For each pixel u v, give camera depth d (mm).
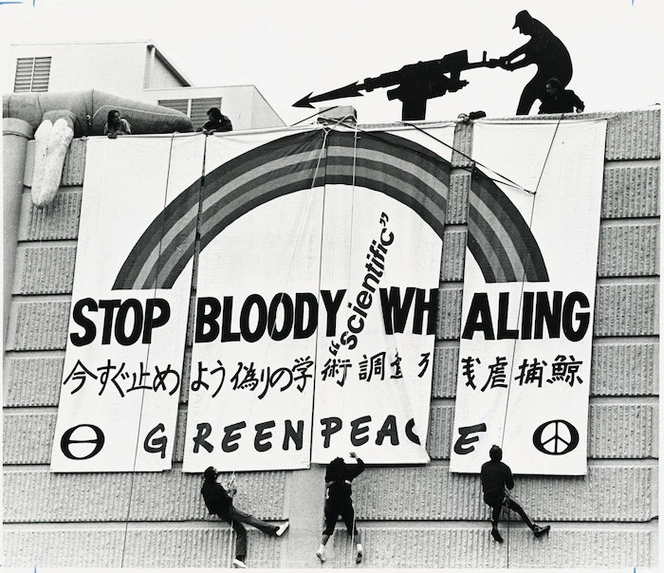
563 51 32719
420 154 31438
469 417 29750
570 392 29406
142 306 31969
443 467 29703
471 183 31000
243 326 31266
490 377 29875
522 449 29297
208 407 30984
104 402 31562
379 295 30797
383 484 29828
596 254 30000
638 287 29719
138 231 32438
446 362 30250
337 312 30906
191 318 31688
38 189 32938
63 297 32469
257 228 31781
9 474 31547
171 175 32625
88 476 31234
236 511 29844
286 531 29938
